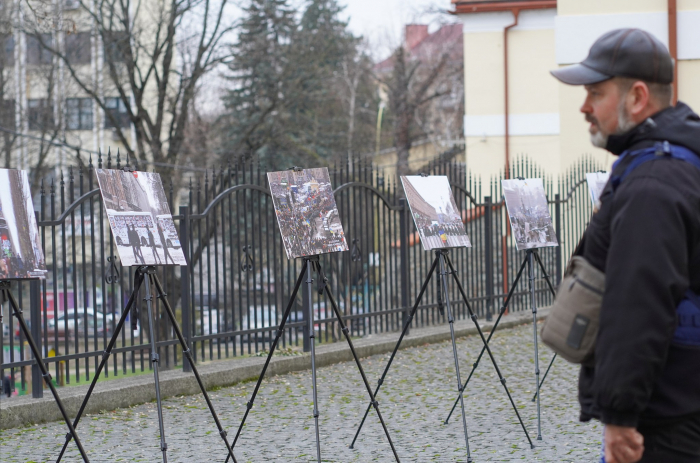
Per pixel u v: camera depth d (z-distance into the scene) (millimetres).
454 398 7188
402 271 10078
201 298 8062
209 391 7668
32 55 23656
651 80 2518
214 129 26344
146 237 4805
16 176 4383
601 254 2525
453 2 20453
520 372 8281
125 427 6344
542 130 20156
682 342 2387
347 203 9359
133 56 20703
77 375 7066
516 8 20000
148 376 7523
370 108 43188
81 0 19797
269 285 8656
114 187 4785
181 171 20422
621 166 2500
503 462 5234
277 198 5262
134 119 20297
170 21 20234
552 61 20078
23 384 6691
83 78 21719
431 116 43969
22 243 4277
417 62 35812
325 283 5203
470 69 20531
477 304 11344
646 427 2406
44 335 6789
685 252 2285
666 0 12766
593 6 13039
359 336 9688
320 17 36562
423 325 10648
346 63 38250
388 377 8156
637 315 2242
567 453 5414
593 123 2615
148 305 4637
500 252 13352
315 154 25094
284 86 22906
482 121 20469
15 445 5797
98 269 17797
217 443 5844
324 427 6270
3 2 17312
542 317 11742
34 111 21766
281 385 7887
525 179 7078
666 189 2305
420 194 6152
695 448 2396
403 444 5746
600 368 2301
